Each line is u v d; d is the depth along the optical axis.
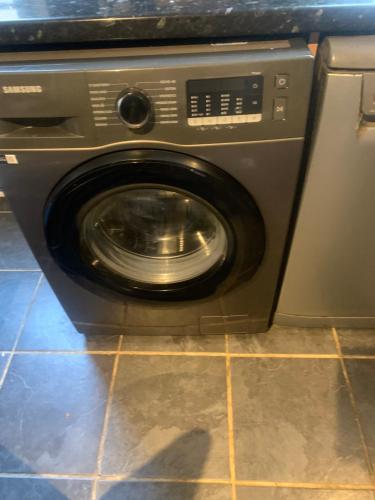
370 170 0.86
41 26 0.73
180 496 1.00
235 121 0.77
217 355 1.26
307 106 0.76
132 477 1.04
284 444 1.08
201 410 1.15
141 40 0.80
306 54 0.72
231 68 0.72
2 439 1.12
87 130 0.79
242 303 1.17
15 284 1.49
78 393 1.20
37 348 1.30
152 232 1.16
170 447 1.08
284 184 0.87
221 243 1.04
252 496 1.00
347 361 1.23
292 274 1.12
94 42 0.80
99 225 1.08
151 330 1.29
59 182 0.88
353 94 0.75
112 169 0.82
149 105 0.75
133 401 1.18
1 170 0.86
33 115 0.77
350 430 1.09
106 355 1.28
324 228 0.98
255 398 1.17
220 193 0.86
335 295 1.17
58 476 1.05
